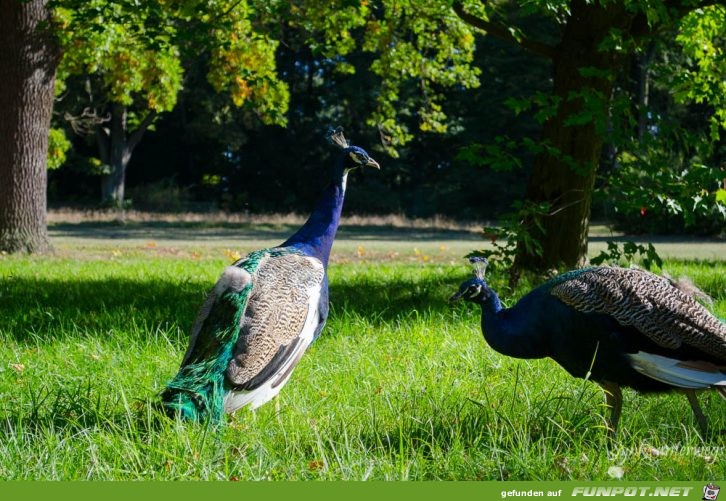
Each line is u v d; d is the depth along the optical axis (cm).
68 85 5322
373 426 625
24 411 665
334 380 766
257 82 2094
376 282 1547
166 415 582
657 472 555
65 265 1922
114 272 1742
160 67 2752
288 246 704
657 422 672
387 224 4778
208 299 618
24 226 2252
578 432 632
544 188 1498
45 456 554
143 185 6962
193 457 540
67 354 869
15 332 1015
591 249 2834
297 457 572
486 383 750
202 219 5072
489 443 595
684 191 1198
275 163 6975
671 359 607
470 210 6084
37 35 2206
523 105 1263
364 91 6288
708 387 605
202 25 1547
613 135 1232
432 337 952
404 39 2556
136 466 544
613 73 1315
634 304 610
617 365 620
